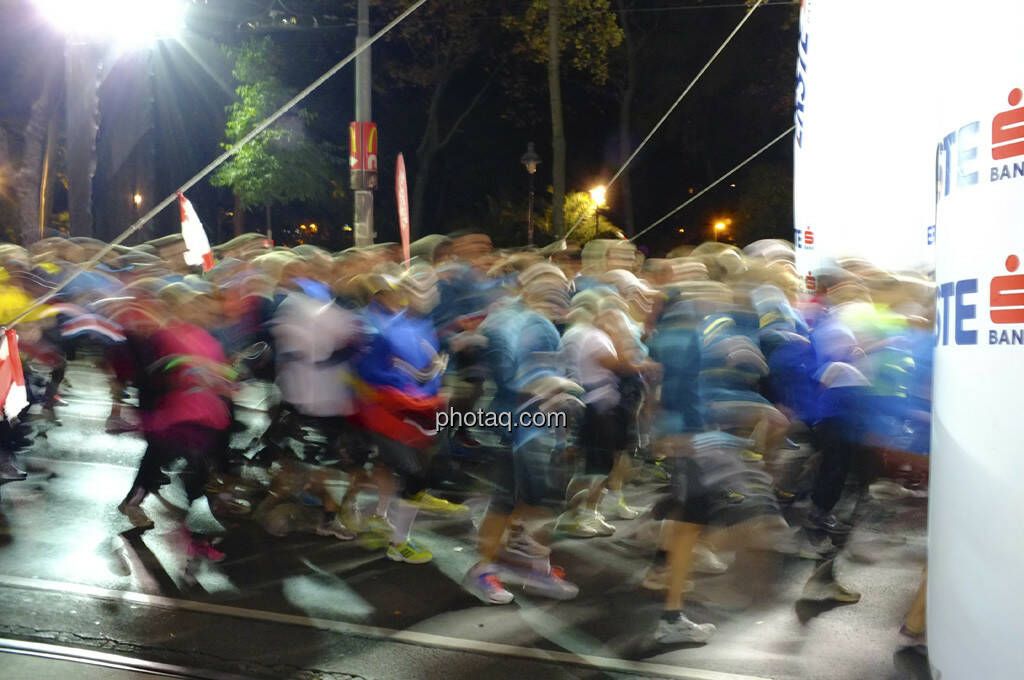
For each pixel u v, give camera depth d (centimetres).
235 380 612
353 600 493
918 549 610
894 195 578
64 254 837
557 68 2000
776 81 2742
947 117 195
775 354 570
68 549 555
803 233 600
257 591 502
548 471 492
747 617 488
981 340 180
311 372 570
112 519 618
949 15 197
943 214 197
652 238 3519
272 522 606
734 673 416
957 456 187
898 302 530
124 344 564
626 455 666
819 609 501
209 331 579
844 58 578
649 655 434
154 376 546
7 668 390
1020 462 172
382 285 542
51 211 2712
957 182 189
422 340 551
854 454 518
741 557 589
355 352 545
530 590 513
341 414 571
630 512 672
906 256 577
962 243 187
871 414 512
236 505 646
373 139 1353
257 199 2027
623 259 661
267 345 638
